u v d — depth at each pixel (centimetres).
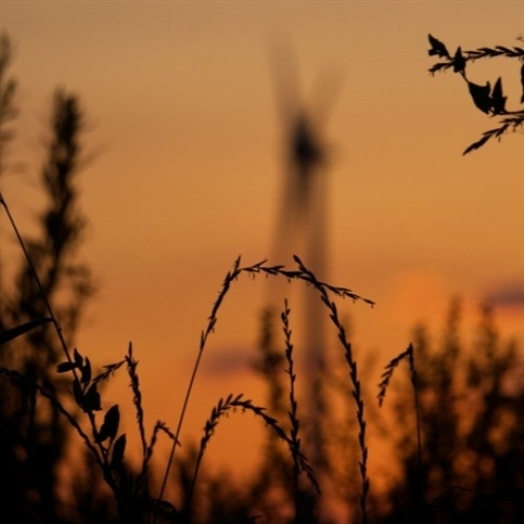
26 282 1162
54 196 1290
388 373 705
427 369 1335
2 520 768
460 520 945
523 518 974
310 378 1322
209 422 652
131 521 627
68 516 816
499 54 695
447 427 1245
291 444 650
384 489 1145
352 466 1204
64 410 638
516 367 1327
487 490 1059
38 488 799
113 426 637
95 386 642
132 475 659
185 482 1034
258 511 1148
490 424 1243
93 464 852
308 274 649
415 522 742
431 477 1172
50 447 832
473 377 1323
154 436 648
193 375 660
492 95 695
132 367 648
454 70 703
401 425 1277
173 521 638
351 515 1098
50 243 1235
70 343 1152
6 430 776
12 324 1105
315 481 650
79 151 1343
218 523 650
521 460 1167
